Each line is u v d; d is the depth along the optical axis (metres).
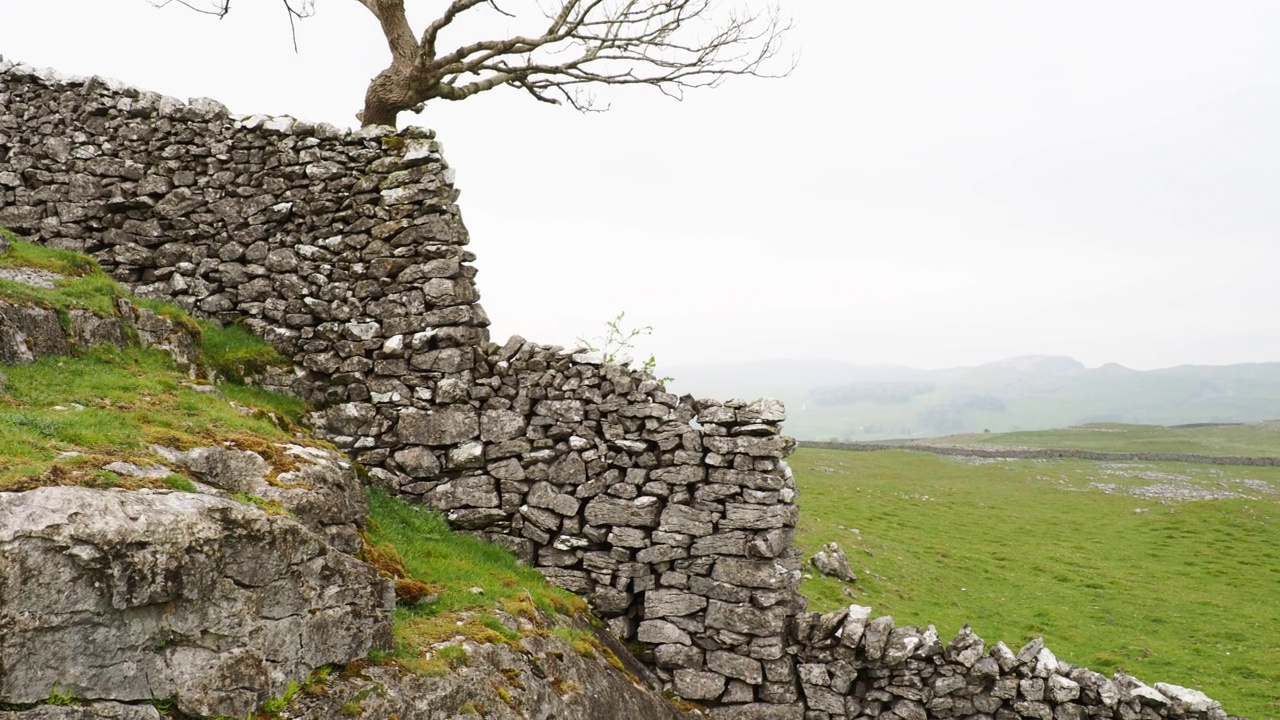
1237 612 29.78
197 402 11.77
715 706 14.27
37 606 6.66
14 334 11.00
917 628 14.97
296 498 9.85
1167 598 31.17
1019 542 38.94
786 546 14.98
